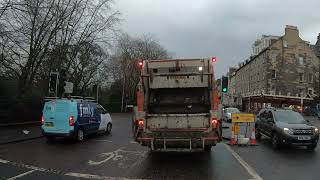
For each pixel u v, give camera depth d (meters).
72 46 31.12
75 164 11.77
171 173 10.45
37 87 30.88
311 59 75.50
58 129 17.56
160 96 13.60
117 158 13.07
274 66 73.81
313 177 10.12
